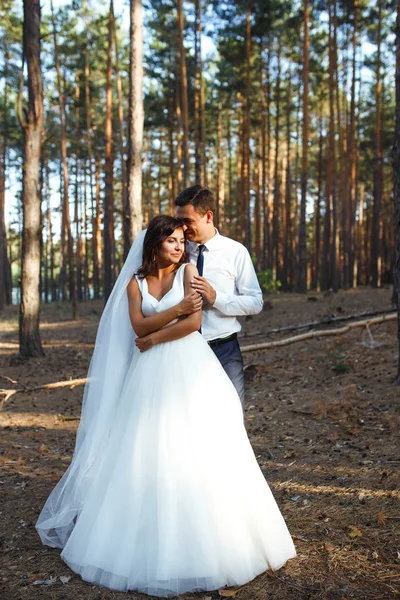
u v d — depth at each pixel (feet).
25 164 34.32
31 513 12.59
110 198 78.43
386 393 20.70
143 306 10.24
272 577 9.43
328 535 10.87
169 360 9.88
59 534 10.93
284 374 26.78
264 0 74.54
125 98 97.91
